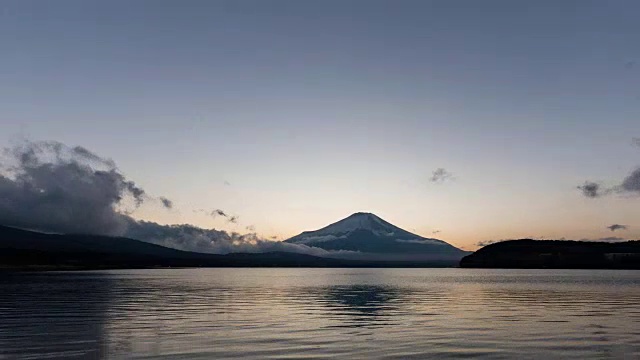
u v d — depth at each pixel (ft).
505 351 90.94
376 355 87.40
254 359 84.07
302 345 96.53
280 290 296.71
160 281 436.35
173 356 86.53
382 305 186.80
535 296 240.94
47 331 114.42
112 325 124.98
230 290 293.23
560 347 94.73
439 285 375.04
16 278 485.56
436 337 106.11
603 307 177.47
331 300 213.25
